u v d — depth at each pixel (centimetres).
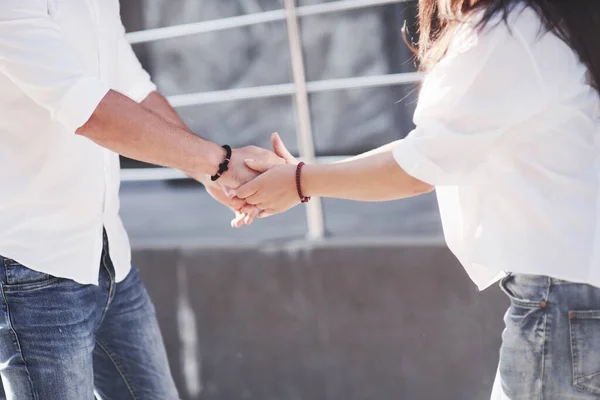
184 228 546
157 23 750
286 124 721
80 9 279
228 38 735
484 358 398
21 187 269
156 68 760
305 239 430
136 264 459
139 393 321
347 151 686
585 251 231
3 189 268
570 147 234
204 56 743
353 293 417
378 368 417
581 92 233
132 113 268
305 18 697
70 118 259
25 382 276
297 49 426
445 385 407
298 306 428
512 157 238
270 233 491
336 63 697
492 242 239
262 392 443
